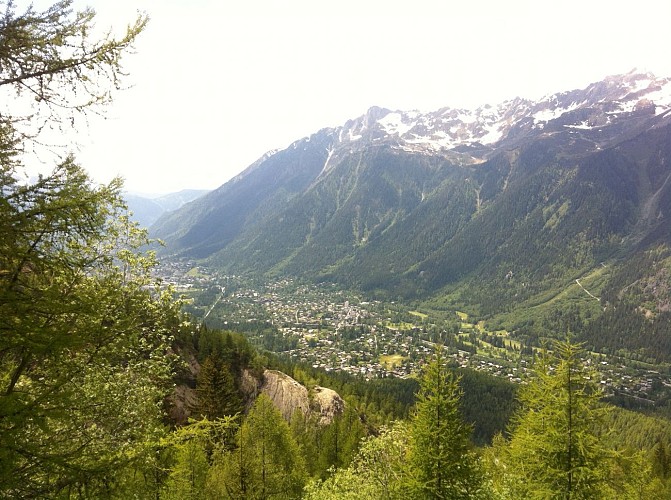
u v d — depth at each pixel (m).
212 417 51.75
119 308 19.38
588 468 23.02
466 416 122.00
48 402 10.39
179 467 31.55
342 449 54.53
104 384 17.55
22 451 9.90
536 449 25.48
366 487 30.30
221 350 72.38
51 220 10.09
